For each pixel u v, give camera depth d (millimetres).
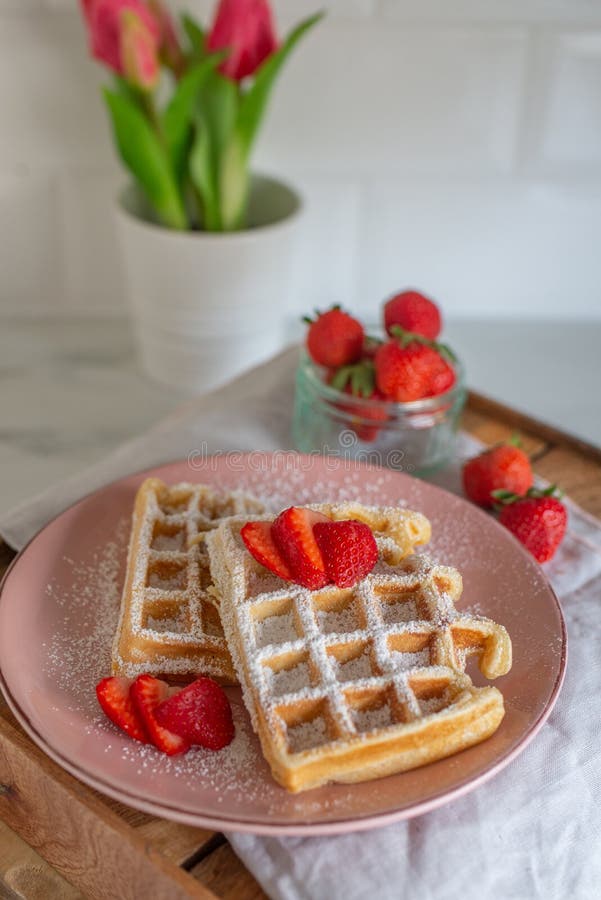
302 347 804
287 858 583
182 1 954
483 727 599
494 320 1114
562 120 1008
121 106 866
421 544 688
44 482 939
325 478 739
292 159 1022
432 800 578
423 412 758
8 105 974
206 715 600
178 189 943
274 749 586
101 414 1002
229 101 898
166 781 587
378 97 994
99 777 581
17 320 1083
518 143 1020
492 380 1043
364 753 585
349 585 644
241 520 677
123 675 629
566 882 594
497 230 1065
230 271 938
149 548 677
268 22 887
